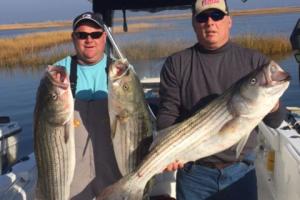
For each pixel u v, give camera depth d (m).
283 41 13.35
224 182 1.80
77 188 1.89
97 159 1.89
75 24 1.87
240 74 1.76
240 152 1.69
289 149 2.13
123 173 1.75
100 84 1.91
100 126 1.89
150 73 3.61
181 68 1.82
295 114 2.58
